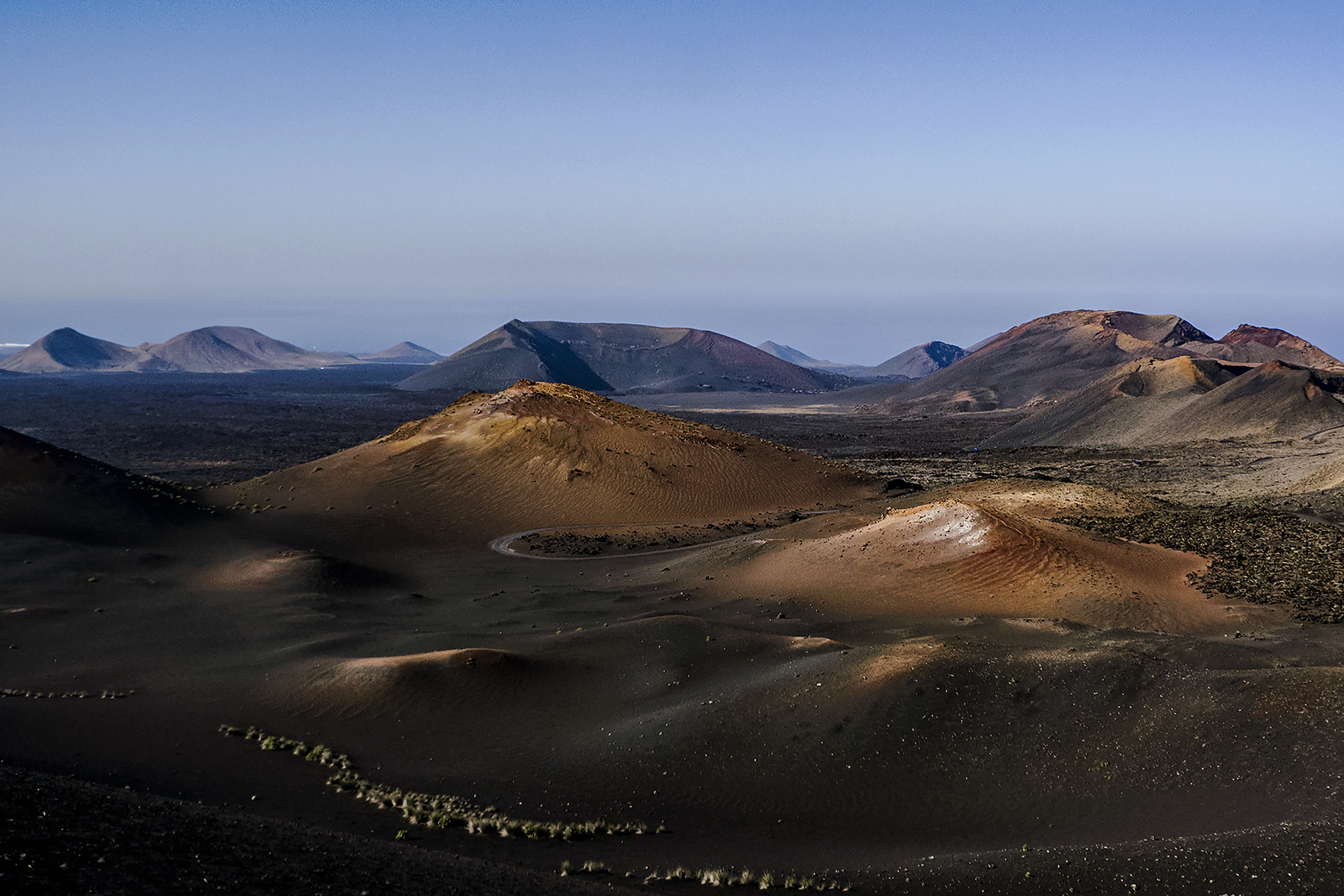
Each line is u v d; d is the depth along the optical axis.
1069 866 15.71
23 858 10.91
